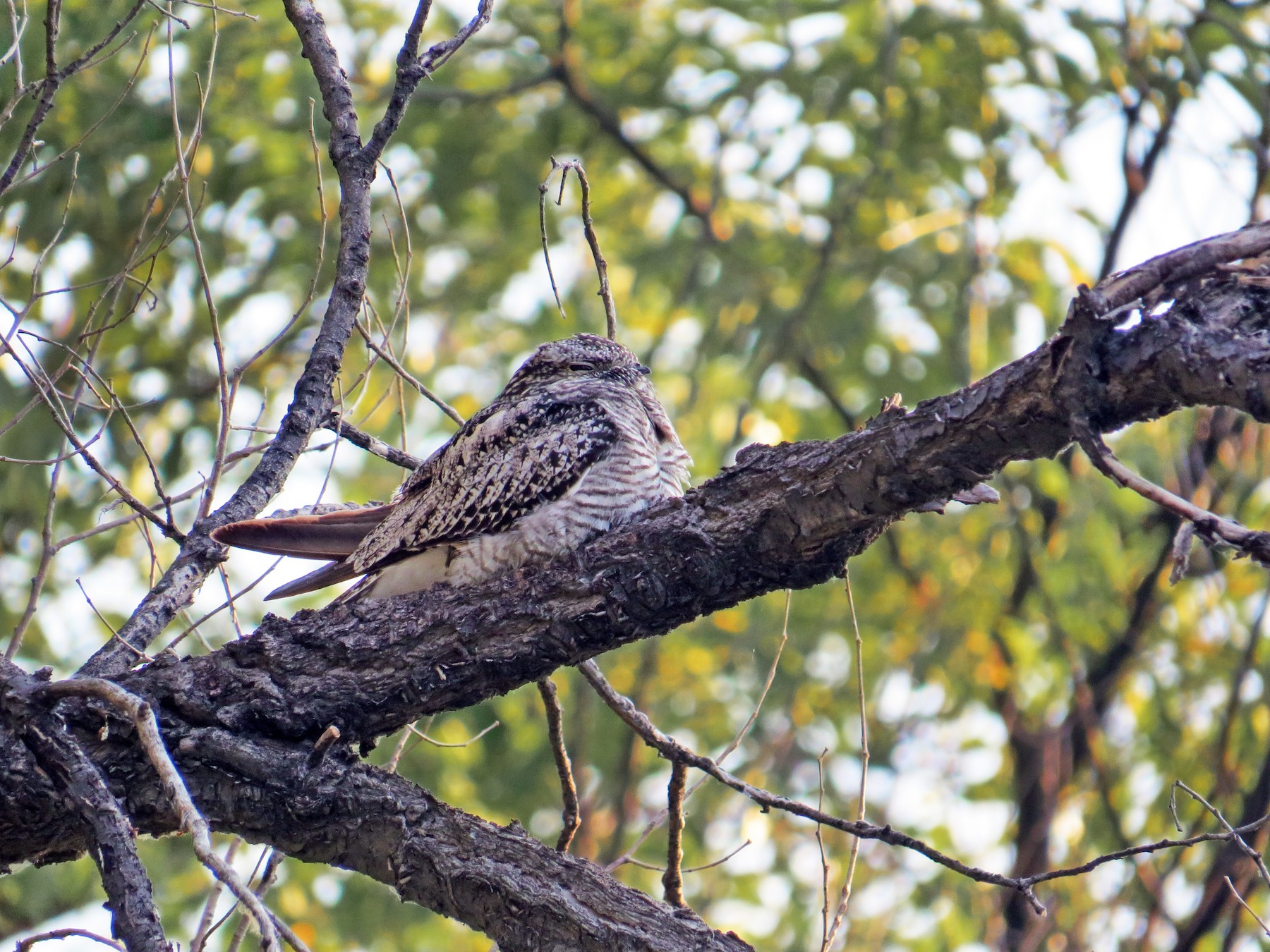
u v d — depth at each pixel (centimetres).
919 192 1598
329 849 552
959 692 1511
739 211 1653
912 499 522
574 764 1397
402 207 698
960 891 1347
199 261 608
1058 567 1402
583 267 1719
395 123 706
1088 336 451
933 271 1559
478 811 1366
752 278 1553
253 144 1373
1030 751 1445
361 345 1393
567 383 781
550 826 1416
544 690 651
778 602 1502
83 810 456
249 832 552
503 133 1584
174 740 548
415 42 698
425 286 1614
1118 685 1468
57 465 596
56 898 1166
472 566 714
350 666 574
